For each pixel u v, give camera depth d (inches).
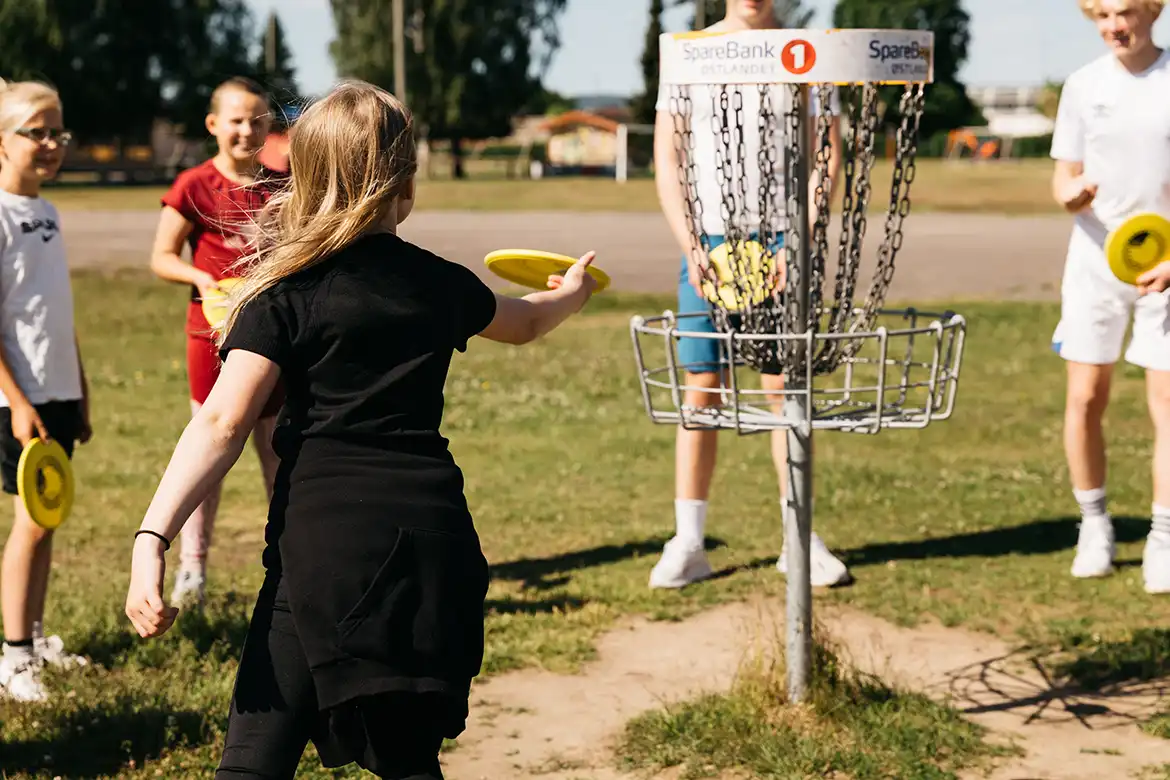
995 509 262.8
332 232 98.0
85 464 310.7
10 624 168.1
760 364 152.3
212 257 193.6
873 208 1193.4
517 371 438.6
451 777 144.9
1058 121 211.2
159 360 466.6
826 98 143.6
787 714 152.3
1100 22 199.0
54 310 169.3
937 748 148.0
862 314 149.4
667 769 145.6
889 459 309.9
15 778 140.3
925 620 197.5
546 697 168.9
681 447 216.2
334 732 95.9
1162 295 205.6
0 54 2235.5
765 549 237.6
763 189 146.3
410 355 98.3
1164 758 147.1
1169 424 208.1
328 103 100.9
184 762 144.9
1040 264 726.5
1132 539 239.5
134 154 2464.3
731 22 189.0
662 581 214.5
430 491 97.3
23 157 167.0
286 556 95.5
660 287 652.7
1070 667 175.6
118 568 227.1
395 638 94.1
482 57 2546.8
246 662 97.5
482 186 1738.4
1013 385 402.3
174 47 2384.4
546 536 249.8
